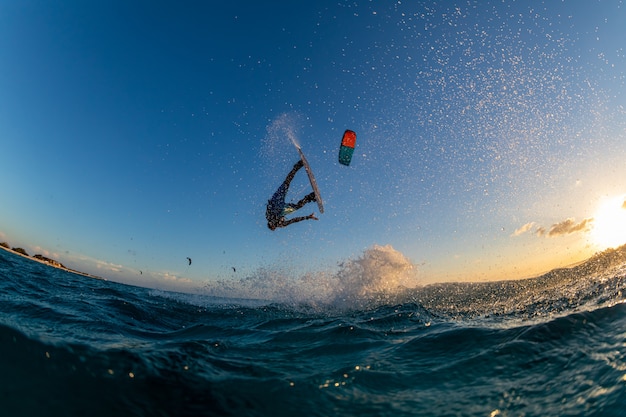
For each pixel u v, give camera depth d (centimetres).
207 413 232
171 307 766
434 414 236
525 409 229
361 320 602
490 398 250
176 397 247
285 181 747
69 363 262
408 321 563
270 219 750
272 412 241
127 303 708
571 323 353
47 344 287
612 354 271
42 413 202
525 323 406
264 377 302
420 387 280
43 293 678
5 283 696
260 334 512
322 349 409
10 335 280
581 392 233
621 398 212
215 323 623
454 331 430
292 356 380
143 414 220
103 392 235
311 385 286
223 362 341
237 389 272
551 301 521
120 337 413
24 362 247
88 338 364
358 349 401
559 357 292
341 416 238
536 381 263
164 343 406
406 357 357
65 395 223
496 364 306
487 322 465
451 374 300
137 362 291
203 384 273
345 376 307
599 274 661
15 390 215
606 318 348
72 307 569
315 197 739
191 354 352
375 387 284
